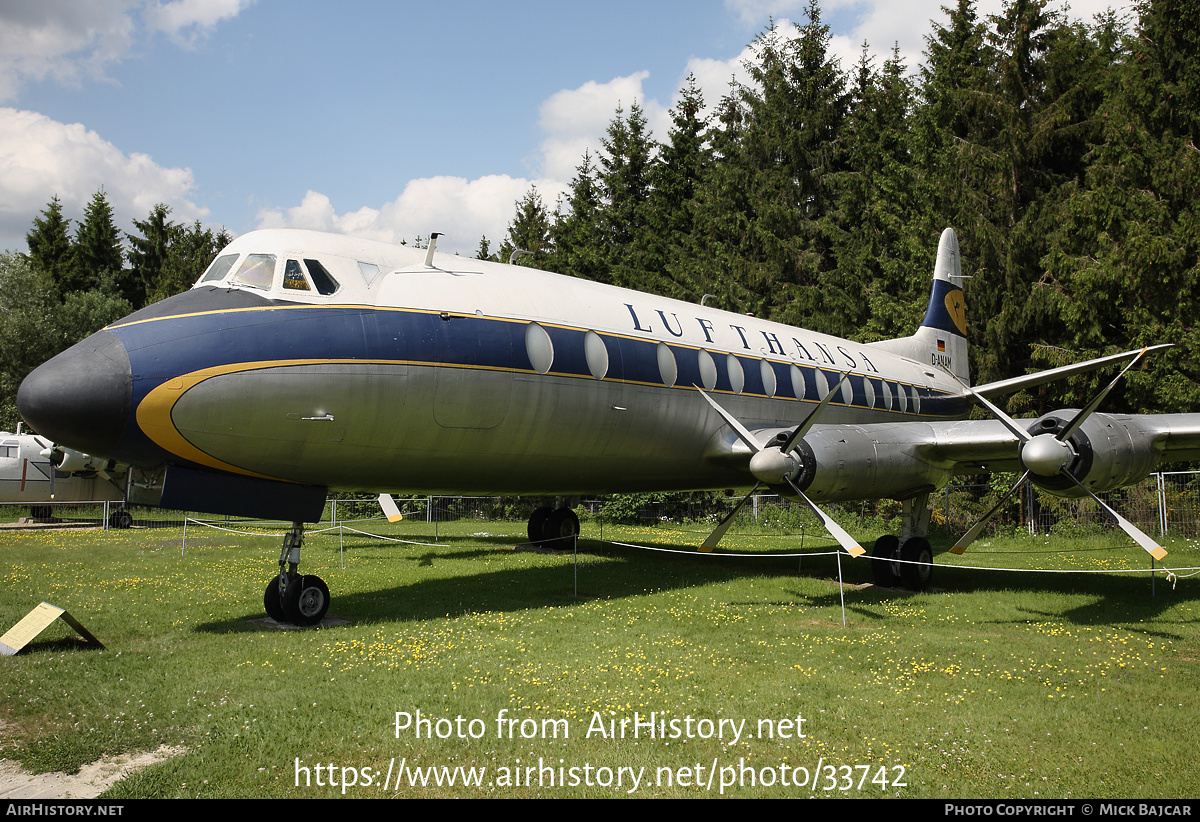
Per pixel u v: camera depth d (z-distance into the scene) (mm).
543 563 15438
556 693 6613
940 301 20094
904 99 32625
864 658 7832
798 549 19406
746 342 14016
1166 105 22203
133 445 8320
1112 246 21484
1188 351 20734
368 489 10531
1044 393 24562
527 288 11109
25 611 9859
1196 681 7078
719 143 39438
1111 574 14695
